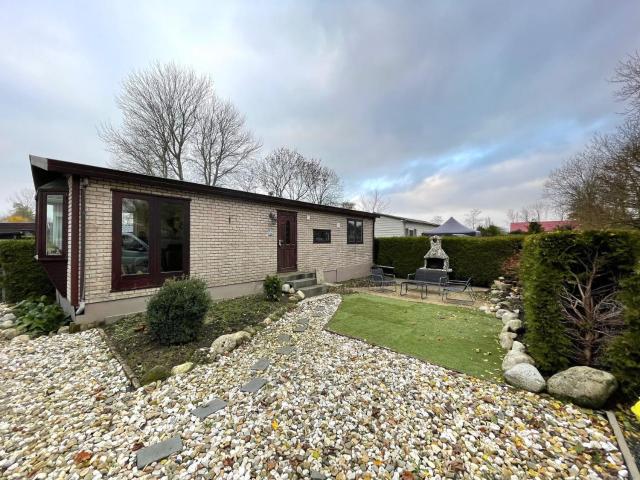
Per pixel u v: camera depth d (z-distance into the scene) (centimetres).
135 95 1420
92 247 462
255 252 728
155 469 178
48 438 209
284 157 2283
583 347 285
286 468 179
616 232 265
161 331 377
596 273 279
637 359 238
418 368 318
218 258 641
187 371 313
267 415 232
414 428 215
